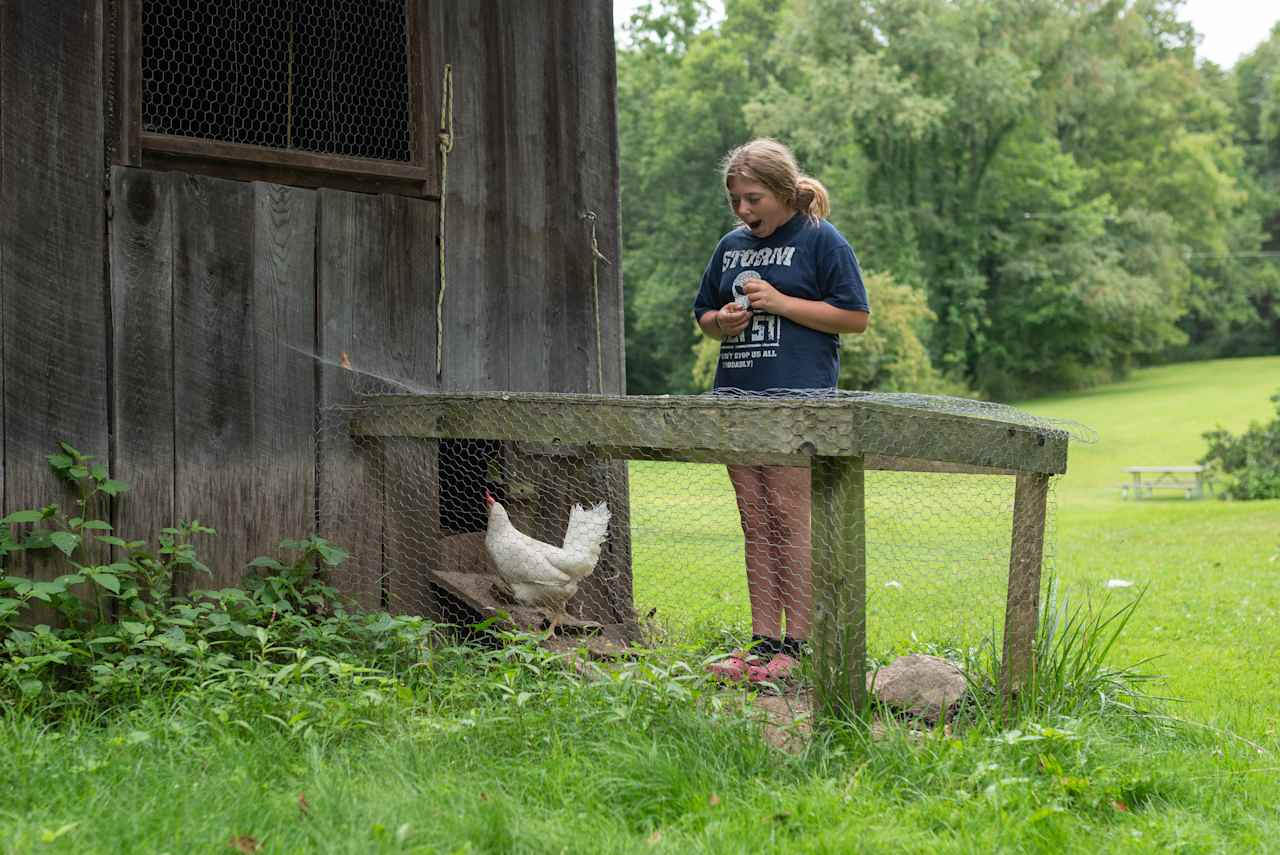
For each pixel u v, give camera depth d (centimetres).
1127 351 5706
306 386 523
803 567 486
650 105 5272
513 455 580
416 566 551
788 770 371
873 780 366
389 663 466
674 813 338
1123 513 1839
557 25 598
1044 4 5175
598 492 589
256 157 510
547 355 593
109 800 318
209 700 391
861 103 4484
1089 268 5194
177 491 492
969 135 5084
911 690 454
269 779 343
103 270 478
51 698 409
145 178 487
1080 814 351
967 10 4856
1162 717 479
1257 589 944
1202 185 5775
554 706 401
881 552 545
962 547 523
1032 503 463
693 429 417
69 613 453
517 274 584
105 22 479
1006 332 5416
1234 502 2038
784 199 504
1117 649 698
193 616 456
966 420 420
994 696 450
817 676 402
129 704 406
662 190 5119
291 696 398
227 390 504
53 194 468
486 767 355
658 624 603
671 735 379
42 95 466
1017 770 369
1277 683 609
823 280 500
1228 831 354
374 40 562
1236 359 6359
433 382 558
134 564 466
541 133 592
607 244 612
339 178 536
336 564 505
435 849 294
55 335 468
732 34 5209
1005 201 5262
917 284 4772
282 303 517
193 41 548
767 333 501
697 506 574
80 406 473
